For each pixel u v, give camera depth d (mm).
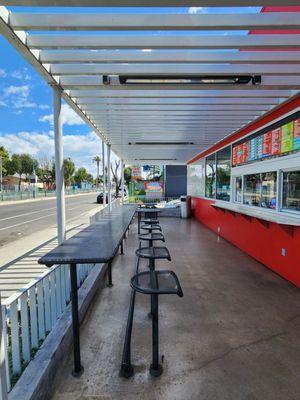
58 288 2561
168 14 2014
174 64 2803
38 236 7734
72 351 2273
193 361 2135
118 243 2426
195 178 11031
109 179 7629
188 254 5336
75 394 1818
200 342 2387
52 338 2102
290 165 3855
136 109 3965
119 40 2307
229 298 3283
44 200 27203
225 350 2277
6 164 41125
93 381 1933
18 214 14188
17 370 1859
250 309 3002
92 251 2086
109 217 4930
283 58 2523
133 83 2955
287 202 4070
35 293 2139
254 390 1843
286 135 3961
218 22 2020
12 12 2010
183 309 3004
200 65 2801
